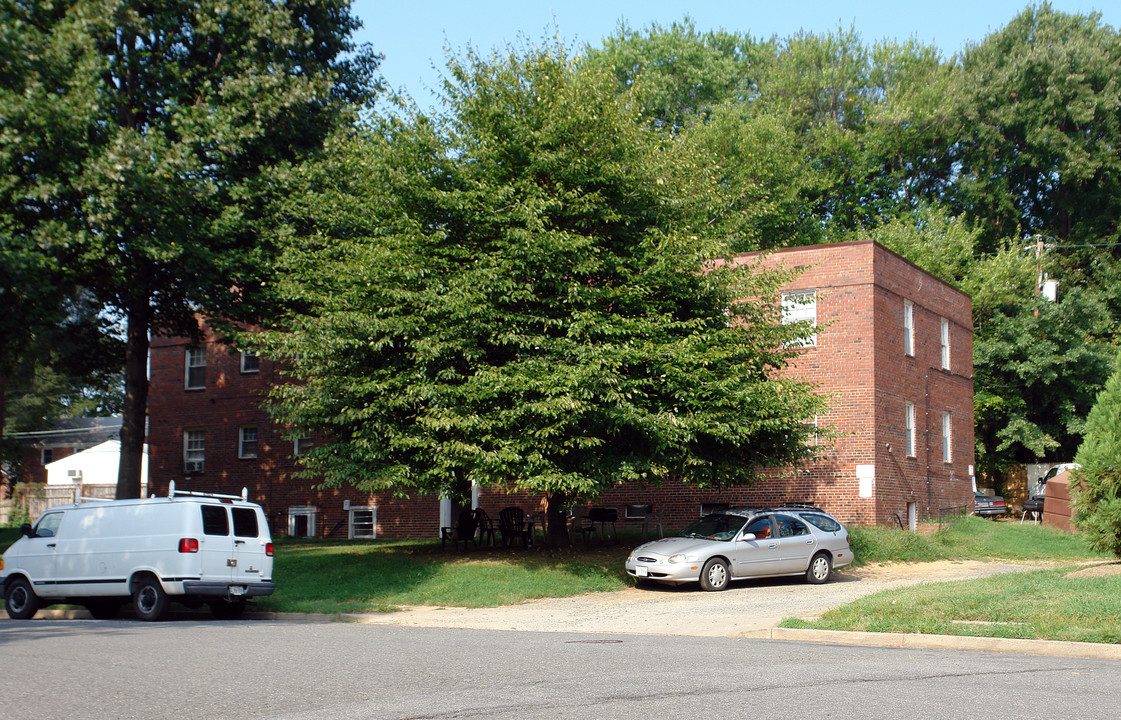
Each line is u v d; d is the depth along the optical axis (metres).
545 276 17.77
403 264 17.98
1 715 6.69
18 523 40.28
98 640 11.30
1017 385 42.41
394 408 18.41
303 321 18.23
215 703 7.10
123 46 24.19
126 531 15.25
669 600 17.09
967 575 20.80
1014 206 51.06
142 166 20.45
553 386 16.88
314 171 22.50
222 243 23.12
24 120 20.45
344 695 7.41
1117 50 48.59
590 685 7.86
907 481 27.56
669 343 18.34
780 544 19.22
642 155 19.98
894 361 27.34
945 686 7.81
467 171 18.72
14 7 21.75
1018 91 47.97
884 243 44.25
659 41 51.81
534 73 19.19
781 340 20.95
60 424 55.72
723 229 22.25
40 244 20.72
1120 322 46.28
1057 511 30.83
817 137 49.88
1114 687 7.82
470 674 8.46
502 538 23.75
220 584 14.88
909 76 51.62
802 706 6.92
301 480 32.84
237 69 24.22
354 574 19.16
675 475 21.20
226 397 34.59
